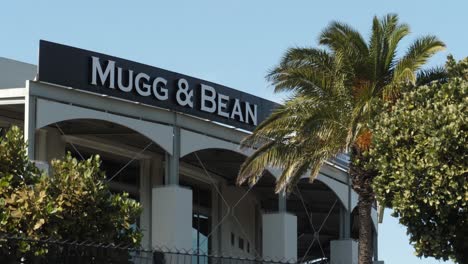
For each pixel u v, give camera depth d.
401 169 19.16
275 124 26.84
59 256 13.94
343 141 26.27
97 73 32.69
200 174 43.38
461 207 19.03
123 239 20.36
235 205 44.75
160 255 15.75
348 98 26.22
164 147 34.56
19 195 18.41
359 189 26.12
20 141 20.31
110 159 39.06
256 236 47.84
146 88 34.22
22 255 14.06
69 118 31.64
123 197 21.03
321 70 26.55
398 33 25.78
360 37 26.11
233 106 37.81
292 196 47.38
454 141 18.56
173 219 34.09
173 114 35.16
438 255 19.58
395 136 19.53
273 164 27.91
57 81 31.53
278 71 26.61
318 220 51.38
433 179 18.75
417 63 25.30
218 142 36.97
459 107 19.08
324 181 43.19
